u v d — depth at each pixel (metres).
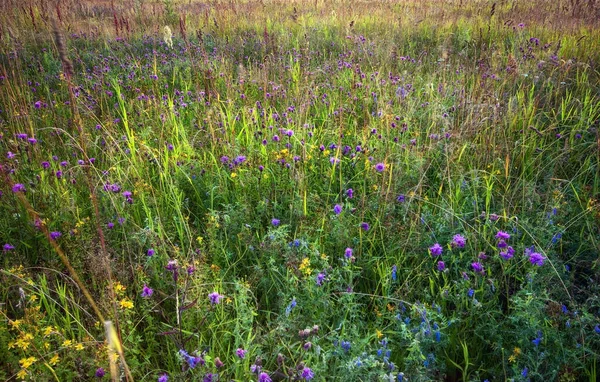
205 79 5.66
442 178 3.68
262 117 4.86
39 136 4.50
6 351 2.18
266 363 2.32
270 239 3.04
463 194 3.58
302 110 4.56
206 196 3.75
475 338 2.54
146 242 3.04
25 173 3.58
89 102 5.30
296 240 2.90
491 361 2.49
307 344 2.09
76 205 3.38
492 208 3.49
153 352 2.43
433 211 3.46
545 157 4.10
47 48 7.94
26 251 3.08
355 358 2.10
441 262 2.66
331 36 9.03
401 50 7.81
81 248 2.87
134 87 6.02
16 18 9.16
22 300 2.28
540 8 10.60
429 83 5.20
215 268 2.81
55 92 5.79
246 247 3.02
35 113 5.00
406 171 3.78
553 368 2.29
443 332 2.46
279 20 10.73
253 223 3.37
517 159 3.96
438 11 11.40
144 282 2.63
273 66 6.51
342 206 3.38
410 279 2.92
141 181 3.53
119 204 3.31
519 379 2.17
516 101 4.73
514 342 2.46
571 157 4.01
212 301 2.23
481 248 3.03
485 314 2.50
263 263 3.02
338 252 3.07
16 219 3.14
